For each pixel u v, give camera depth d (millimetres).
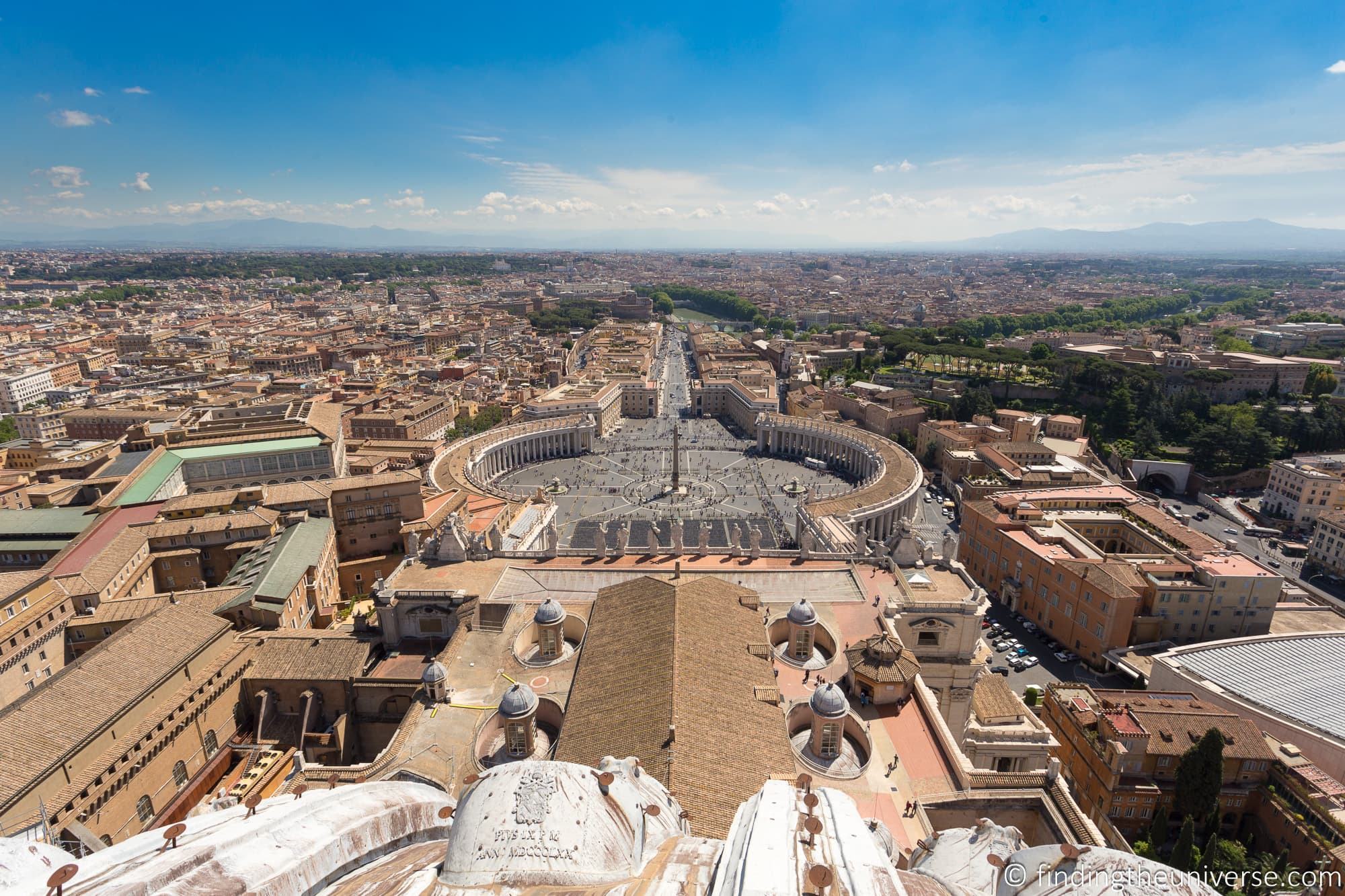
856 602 109375
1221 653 133875
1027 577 165875
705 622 89938
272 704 104938
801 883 15094
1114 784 101000
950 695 106125
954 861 26562
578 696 80312
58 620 114125
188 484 187375
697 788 61125
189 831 18234
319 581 138625
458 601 108312
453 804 25672
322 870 18641
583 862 19484
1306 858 91750
